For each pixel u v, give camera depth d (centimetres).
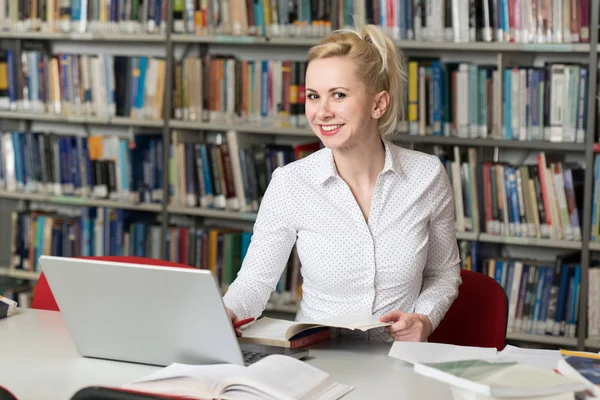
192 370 148
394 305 203
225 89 373
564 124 323
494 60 361
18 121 443
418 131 341
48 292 225
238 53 402
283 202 205
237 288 199
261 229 207
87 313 161
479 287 221
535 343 344
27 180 416
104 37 391
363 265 200
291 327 170
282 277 366
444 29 337
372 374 158
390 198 203
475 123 334
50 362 164
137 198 393
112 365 163
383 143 207
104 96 396
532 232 331
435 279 213
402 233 202
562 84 322
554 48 320
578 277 325
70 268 156
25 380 153
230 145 371
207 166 377
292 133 358
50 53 436
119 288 154
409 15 339
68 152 405
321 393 142
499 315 217
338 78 186
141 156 391
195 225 402
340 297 204
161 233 388
